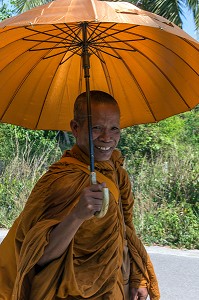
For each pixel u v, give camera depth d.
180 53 2.56
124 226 2.75
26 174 10.02
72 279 2.34
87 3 1.99
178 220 8.43
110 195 2.52
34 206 2.39
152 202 9.05
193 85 2.74
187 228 8.33
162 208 8.90
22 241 2.42
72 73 2.95
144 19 2.00
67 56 2.84
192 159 10.10
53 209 2.38
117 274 2.52
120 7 2.02
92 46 2.68
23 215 2.42
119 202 2.68
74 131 2.61
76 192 2.41
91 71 2.98
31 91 2.91
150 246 8.03
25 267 2.29
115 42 2.61
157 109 2.98
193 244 8.06
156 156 11.52
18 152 10.39
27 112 2.95
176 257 7.45
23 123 2.96
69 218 2.23
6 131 11.51
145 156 11.16
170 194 9.30
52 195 2.39
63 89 2.98
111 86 3.01
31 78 2.86
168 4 12.88
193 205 9.05
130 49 2.71
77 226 2.24
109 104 2.56
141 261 2.90
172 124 14.17
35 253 2.28
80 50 2.78
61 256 2.33
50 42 2.54
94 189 2.22
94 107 2.54
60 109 3.00
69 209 2.37
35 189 2.46
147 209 8.85
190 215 8.65
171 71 2.76
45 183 2.44
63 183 2.41
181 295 6.03
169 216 8.52
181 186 9.36
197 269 6.91
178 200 9.27
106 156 2.58
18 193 9.70
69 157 2.56
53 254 2.30
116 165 2.79
